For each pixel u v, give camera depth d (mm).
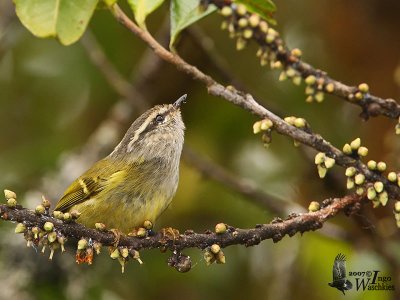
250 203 13727
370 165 7262
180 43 12234
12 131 14969
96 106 15031
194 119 14594
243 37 7641
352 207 7359
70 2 7613
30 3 7594
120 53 14695
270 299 12828
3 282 12219
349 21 13469
